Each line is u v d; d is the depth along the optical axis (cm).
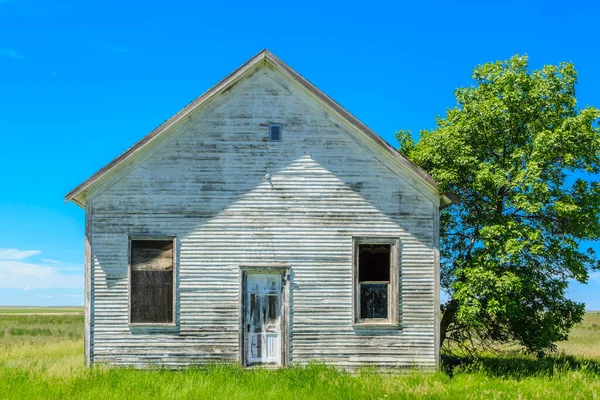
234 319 1591
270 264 1611
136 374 1464
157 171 1625
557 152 1759
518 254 1664
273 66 1656
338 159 1645
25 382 1379
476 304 1648
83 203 1705
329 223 1630
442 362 1739
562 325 1797
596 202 1766
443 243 1956
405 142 2222
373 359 1600
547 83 1830
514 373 1609
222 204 1622
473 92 1917
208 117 1644
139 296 1599
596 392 1358
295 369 1534
